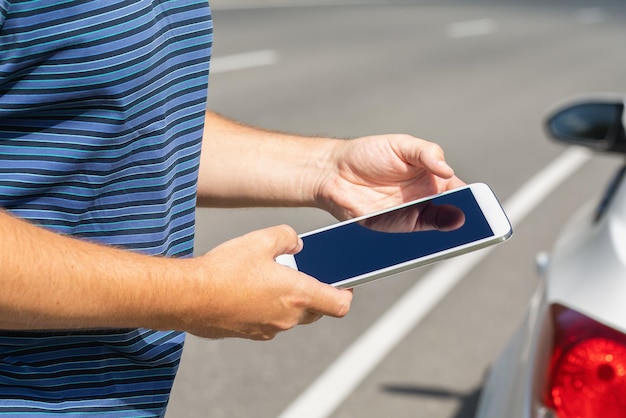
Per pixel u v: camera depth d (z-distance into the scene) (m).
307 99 11.88
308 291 1.55
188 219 1.73
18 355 1.57
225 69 13.31
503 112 12.35
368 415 4.44
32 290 1.28
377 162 1.98
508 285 6.07
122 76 1.45
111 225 1.56
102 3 1.41
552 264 2.85
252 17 18.80
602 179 9.02
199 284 1.44
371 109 11.78
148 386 1.69
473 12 25.80
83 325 1.36
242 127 2.16
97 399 1.64
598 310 2.19
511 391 2.58
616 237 2.38
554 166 9.52
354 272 1.68
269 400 4.57
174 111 1.61
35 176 1.46
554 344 2.21
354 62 15.11
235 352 5.03
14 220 1.31
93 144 1.48
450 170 1.91
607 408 2.08
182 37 1.60
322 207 2.07
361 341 5.20
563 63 17.31
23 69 1.41
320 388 4.69
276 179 2.06
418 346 5.16
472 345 5.21
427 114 11.85
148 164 1.55
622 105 3.64
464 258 6.48
